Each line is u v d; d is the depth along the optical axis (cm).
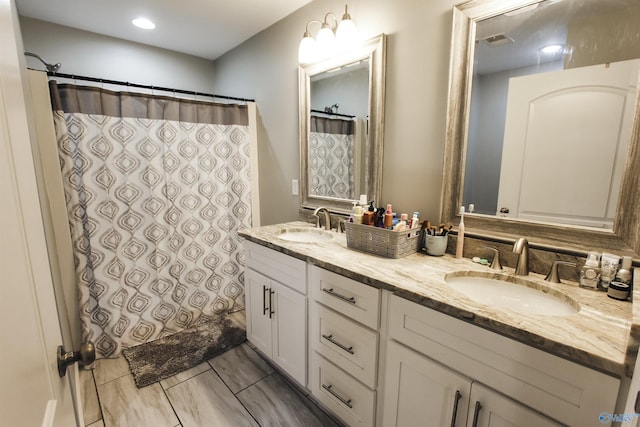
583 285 110
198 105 236
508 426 89
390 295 116
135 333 223
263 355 209
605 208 110
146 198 221
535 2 118
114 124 204
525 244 120
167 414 160
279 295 173
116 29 248
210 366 198
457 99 142
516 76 126
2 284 39
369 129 180
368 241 153
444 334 101
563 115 116
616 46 104
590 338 78
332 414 159
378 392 127
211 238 255
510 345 86
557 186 120
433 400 107
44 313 60
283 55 234
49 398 57
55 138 182
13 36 65
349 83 188
